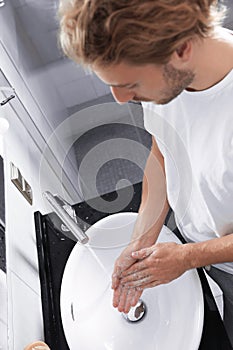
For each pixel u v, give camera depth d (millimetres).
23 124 1457
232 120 948
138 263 1147
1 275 1050
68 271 1221
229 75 907
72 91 1676
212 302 1202
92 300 1203
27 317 1143
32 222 1386
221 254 1062
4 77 1362
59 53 1617
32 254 1307
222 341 1144
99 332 1162
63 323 1153
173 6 709
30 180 1450
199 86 936
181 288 1175
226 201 1093
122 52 729
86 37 716
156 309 1184
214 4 784
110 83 796
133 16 699
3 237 1104
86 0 697
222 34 916
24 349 1062
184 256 1095
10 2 1542
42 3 1569
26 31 1599
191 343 1072
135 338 1151
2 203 1136
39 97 1603
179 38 742
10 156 1294
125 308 1161
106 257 1260
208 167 1051
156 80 808
